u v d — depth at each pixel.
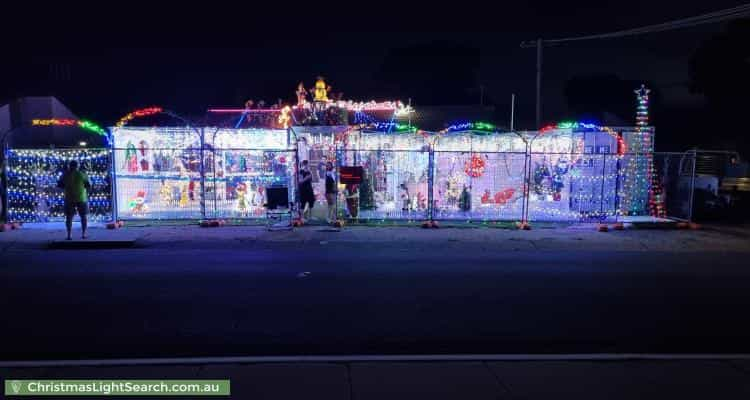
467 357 5.62
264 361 5.46
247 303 7.94
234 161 16.41
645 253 12.41
